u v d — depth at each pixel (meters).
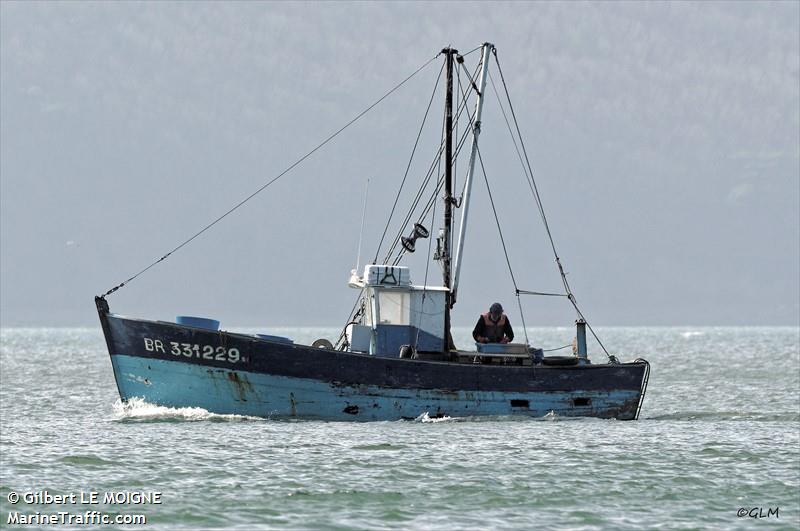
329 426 150.25
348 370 153.88
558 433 147.62
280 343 153.12
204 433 143.62
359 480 116.00
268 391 153.50
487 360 159.38
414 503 106.94
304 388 153.38
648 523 100.75
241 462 124.56
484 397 157.38
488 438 142.25
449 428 150.38
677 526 99.81
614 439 144.00
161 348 154.12
